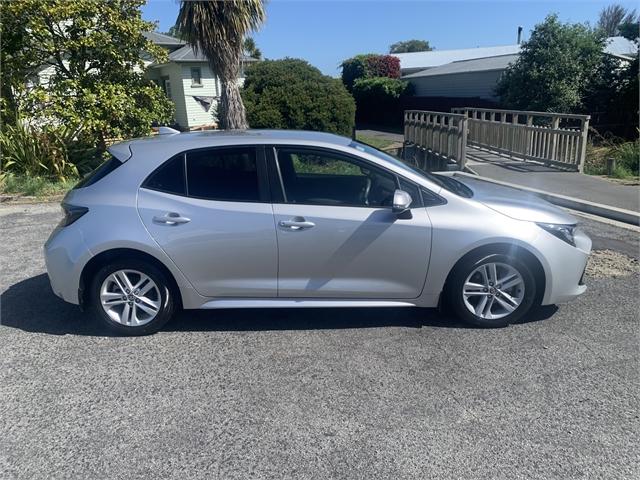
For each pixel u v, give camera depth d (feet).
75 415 10.42
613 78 63.41
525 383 11.28
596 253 19.60
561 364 12.01
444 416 10.21
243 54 39.04
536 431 9.75
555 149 37.78
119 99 37.06
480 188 15.28
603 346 12.81
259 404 10.69
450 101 96.73
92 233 13.01
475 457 9.09
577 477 8.61
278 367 12.07
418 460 9.04
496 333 13.55
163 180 13.26
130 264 13.20
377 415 10.27
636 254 19.42
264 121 47.85
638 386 11.12
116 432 9.89
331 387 11.23
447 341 13.15
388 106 118.73
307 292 13.48
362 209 13.15
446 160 43.98
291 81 49.11
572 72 62.95
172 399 10.90
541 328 13.79
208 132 15.03
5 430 9.98
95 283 13.33
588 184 30.86
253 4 36.55
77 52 37.99
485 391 11.01
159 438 9.71
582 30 63.72
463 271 13.35
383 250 13.14
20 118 35.29
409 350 12.73
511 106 69.15
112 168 13.55
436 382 11.34
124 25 37.47
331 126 49.65
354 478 8.66
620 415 10.18
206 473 8.82
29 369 12.12
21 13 35.35
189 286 13.37
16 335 13.79
